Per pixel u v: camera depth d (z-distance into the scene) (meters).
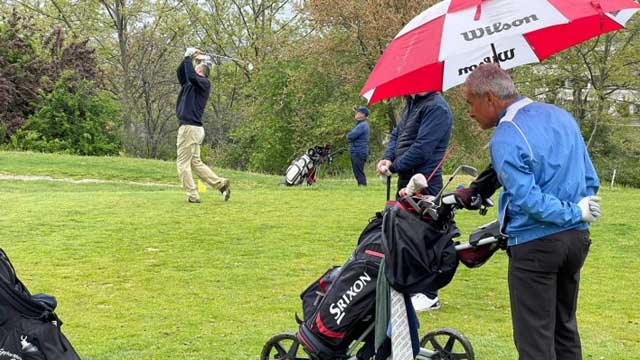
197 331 5.53
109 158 21.58
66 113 27.14
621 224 10.50
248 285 6.88
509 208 3.61
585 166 3.74
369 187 15.60
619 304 6.39
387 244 3.90
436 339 4.73
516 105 3.67
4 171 17.81
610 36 30.62
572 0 4.13
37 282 6.87
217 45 40.38
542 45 4.37
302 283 6.96
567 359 3.84
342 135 29.11
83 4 38.38
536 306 3.62
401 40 4.32
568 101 33.34
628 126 32.94
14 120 26.36
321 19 27.92
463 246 3.90
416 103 5.69
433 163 5.61
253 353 5.04
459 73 4.13
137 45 39.12
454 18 4.17
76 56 28.83
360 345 4.70
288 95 30.86
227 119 40.69
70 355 3.95
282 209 11.16
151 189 16.44
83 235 8.96
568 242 3.56
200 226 9.59
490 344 5.21
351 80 28.14
